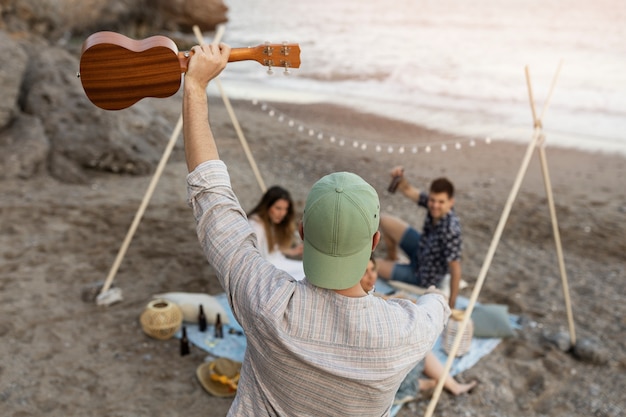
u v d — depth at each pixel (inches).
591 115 585.6
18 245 238.4
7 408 148.5
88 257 233.6
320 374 53.7
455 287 189.0
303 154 427.5
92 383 161.0
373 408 56.6
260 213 196.7
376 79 770.8
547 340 192.9
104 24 802.8
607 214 322.0
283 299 53.8
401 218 312.3
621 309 217.5
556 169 419.8
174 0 1053.8
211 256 57.2
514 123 557.9
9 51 331.0
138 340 181.5
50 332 182.5
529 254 268.7
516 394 168.1
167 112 492.4
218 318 182.4
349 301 53.7
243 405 61.2
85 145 325.1
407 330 54.9
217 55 57.4
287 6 1681.8
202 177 57.6
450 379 164.6
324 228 52.2
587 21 1218.6
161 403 155.0
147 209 283.0
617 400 166.4
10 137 320.2
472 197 351.3
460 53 947.3
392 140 489.1
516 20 1288.1
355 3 1745.8
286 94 666.8
